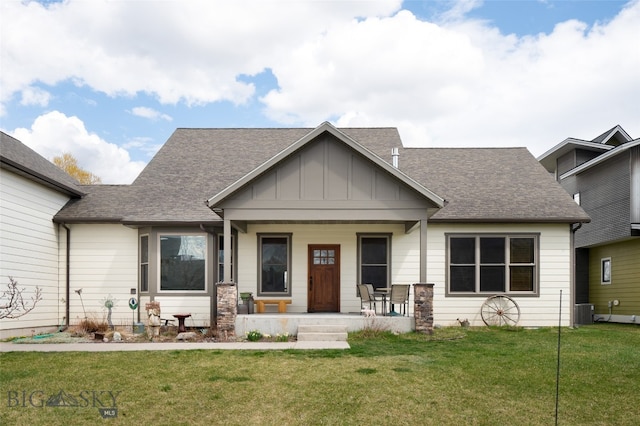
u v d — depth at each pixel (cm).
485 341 1281
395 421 657
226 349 1155
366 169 1422
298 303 1658
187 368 941
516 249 1656
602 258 2233
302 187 1416
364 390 790
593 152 2423
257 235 1673
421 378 863
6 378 863
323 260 1675
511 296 1633
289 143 2006
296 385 818
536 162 1952
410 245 1662
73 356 1066
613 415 678
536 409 702
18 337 1392
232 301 1386
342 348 1162
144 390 790
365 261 1673
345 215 1412
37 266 1509
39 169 1522
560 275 1641
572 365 971
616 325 1884
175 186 1745
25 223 1445
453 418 667
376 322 1395
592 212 2195
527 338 1344
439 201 1386
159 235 1584
